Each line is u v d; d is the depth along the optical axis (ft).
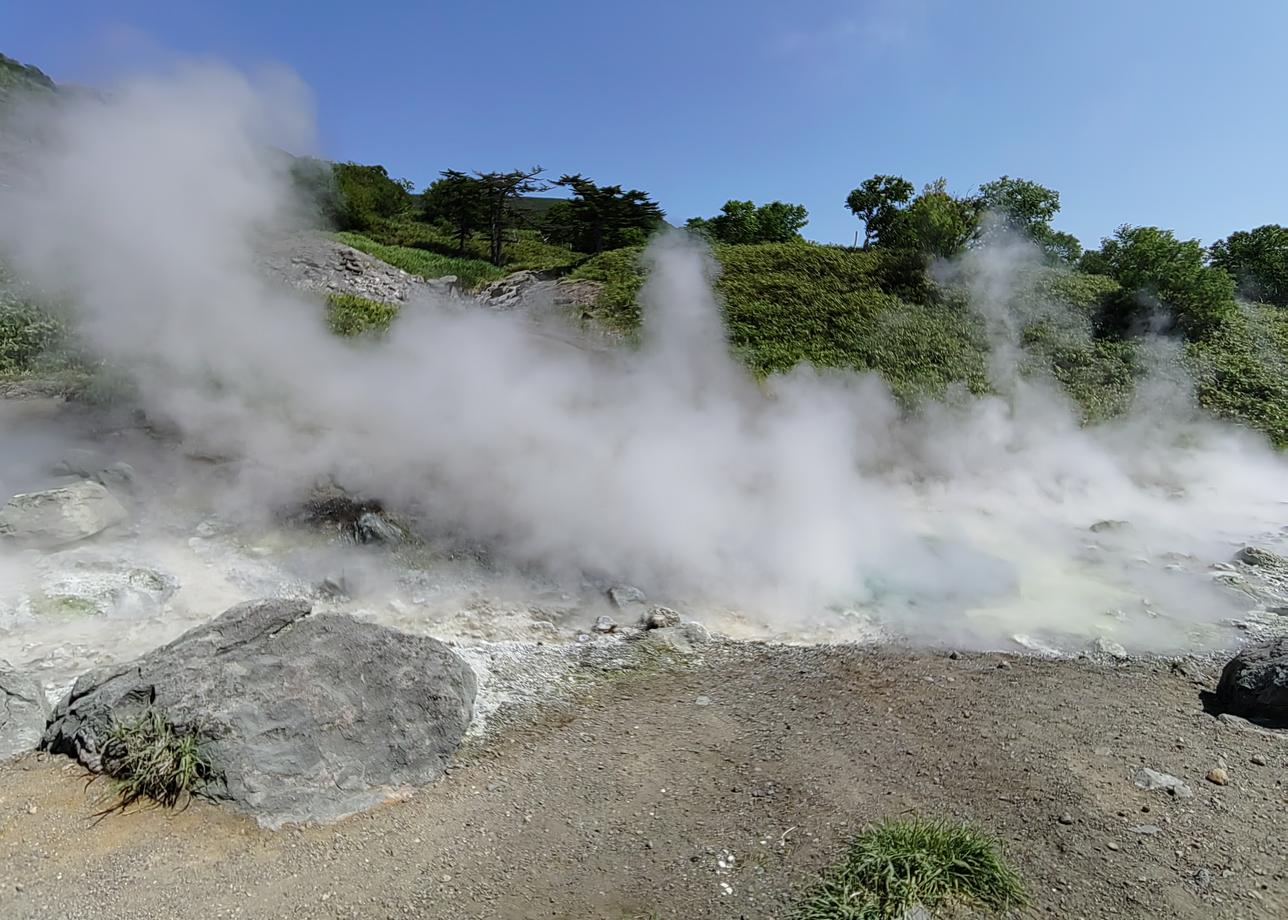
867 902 7.92
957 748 11.30
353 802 9.87
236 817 9.31
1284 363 43.57
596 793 10.36
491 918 8.14
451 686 11.76
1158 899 8.16
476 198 88.99
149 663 11.05
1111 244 56.39
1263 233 64.34
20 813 9.13
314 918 8.05
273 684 10.63
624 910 8.25
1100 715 12.43
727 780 10.62
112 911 7.94
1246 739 11.62
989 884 8.23
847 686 13.62
